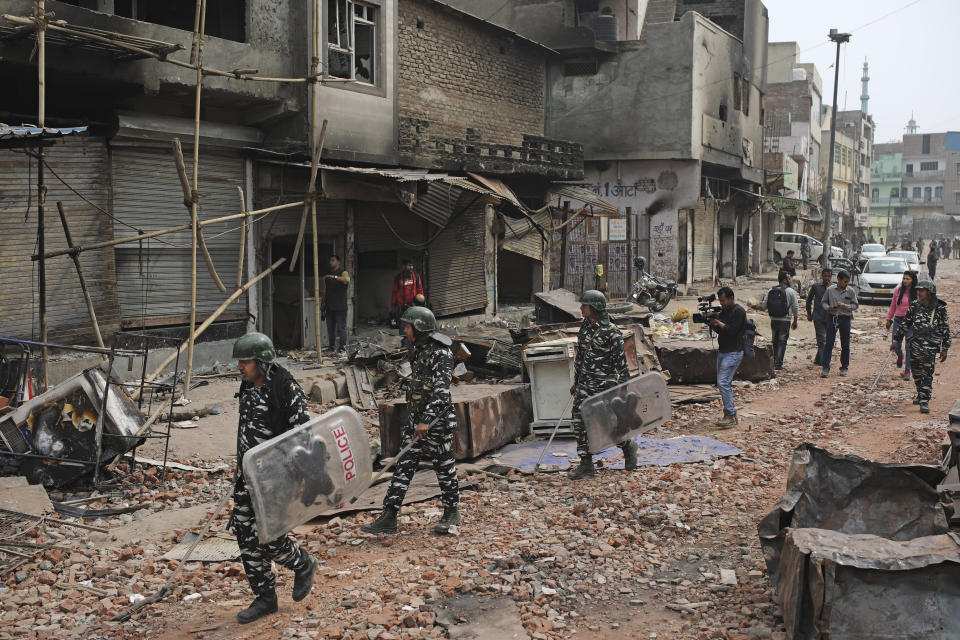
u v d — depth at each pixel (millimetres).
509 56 22672
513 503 7297
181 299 13148
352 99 15391
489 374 13344
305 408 4879
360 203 16438
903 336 13742
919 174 116938
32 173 11039
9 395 8391
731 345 10312
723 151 31500
